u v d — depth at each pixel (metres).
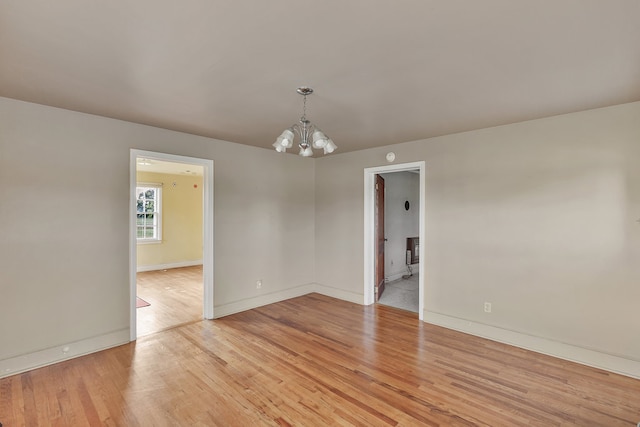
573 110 2.81
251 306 4.38
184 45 1.71
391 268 6.16
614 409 2.18
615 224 2.68
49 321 2.76
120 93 2.42
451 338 3.39
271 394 2.34
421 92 2.38
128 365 2.75
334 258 4.97
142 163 6.07
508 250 3.26
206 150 3.87
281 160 4.77
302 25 1.51
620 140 2.66
